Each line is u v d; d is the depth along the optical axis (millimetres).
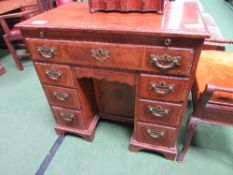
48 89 1112
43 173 1144
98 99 1354
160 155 1205
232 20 3275
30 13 2082
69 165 1181
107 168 1152
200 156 1184
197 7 1010
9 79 2068
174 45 729
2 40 2766
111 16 895
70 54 897
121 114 1381
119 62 845
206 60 1100
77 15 953
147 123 1046
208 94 824
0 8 2018
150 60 792
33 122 1500
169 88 851
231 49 2242
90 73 951
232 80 949
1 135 1397
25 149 1290
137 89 917
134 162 1176
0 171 1165
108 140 1322
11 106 1674
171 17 850
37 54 957
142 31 718
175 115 948
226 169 1111
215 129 1354
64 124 1296
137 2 889
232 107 877
